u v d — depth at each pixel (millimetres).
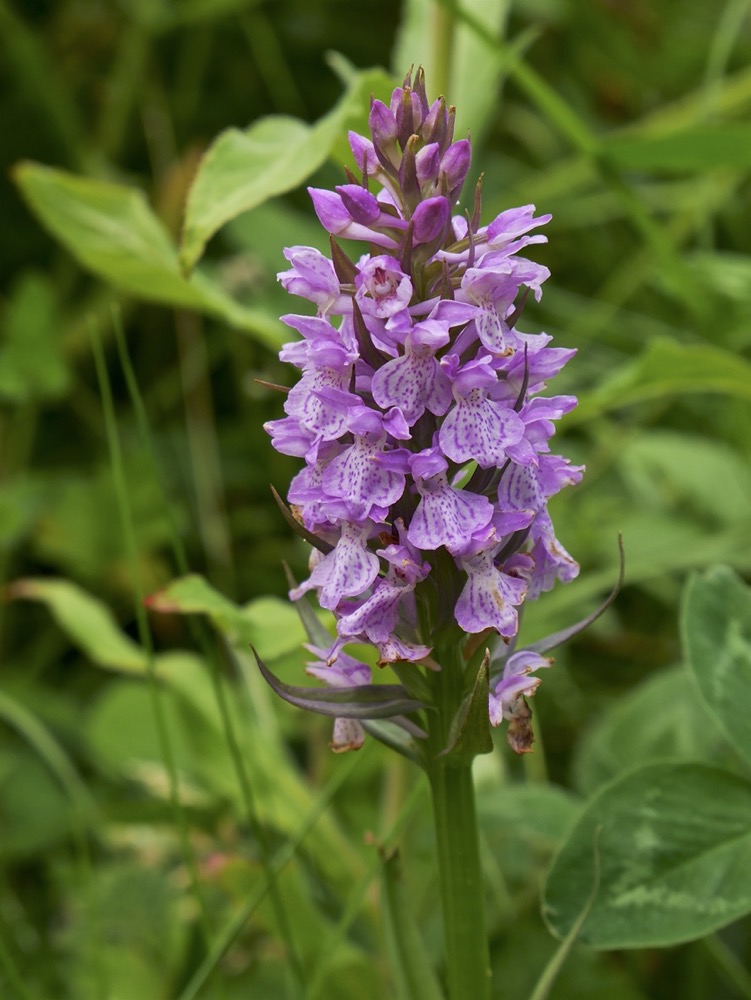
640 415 616
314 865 443
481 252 321
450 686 325
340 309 321
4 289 753
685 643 372
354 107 381
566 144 765
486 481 323
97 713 512
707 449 564
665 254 492
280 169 379
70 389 679
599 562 580
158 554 649
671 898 350
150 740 504
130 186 719
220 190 381
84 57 789
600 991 420
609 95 818
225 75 786
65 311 734
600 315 628
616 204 692
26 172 432
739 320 524
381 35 792
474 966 337
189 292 443
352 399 315
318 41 788
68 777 461
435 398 314
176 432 680
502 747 486
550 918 352
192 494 660
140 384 708
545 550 327
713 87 590
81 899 458
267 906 417
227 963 441
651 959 445
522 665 323
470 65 466
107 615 472
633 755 436
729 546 512
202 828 478
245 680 466
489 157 767
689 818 356
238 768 389
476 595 316
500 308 319
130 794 523
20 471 662
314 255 321
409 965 340
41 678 614
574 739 540
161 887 456
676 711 439
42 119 727
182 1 727
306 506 322
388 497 313
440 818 333
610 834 356
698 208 651
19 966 448
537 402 322
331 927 425
